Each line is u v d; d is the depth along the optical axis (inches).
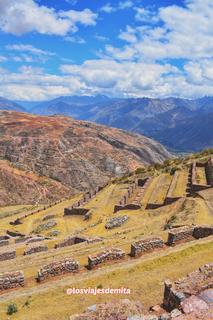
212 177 2620.6
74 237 1696.6
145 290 907.4
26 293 943.7
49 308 853.2
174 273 990.4
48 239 1956.2
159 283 938.1
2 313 847.1
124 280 964.6
